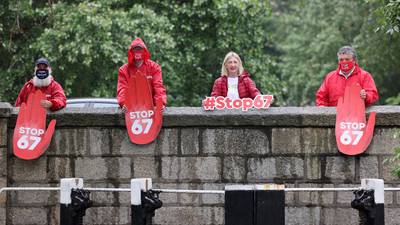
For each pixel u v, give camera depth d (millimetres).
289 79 70000
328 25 65188
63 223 18875
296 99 69812
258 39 51812
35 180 24094
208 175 23703
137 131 23750
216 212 23734
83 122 23906
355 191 18797
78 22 43625
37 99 24000
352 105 23484
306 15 69562
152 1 49062
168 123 23703
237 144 23688
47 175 24031
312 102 69312
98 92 45125
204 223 23734
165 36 45594
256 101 23688
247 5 48250
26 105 24047
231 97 24172
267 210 17328
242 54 51312
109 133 23953
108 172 23922
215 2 47500
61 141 24031
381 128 23516
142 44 23859
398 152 22031
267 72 52656
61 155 24031
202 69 51312
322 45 64438
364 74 23875
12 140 24125
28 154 23953
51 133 23891
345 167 23578
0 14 42531
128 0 48562
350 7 62062
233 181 23656
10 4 40562
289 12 83188
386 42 42844
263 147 23625
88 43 43375
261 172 23625
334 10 64812
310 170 23609
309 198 23625
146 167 23844
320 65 65312
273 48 84750
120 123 23844
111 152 23906
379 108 23625
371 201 18172
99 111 23922
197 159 23719
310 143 23625
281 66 71250
